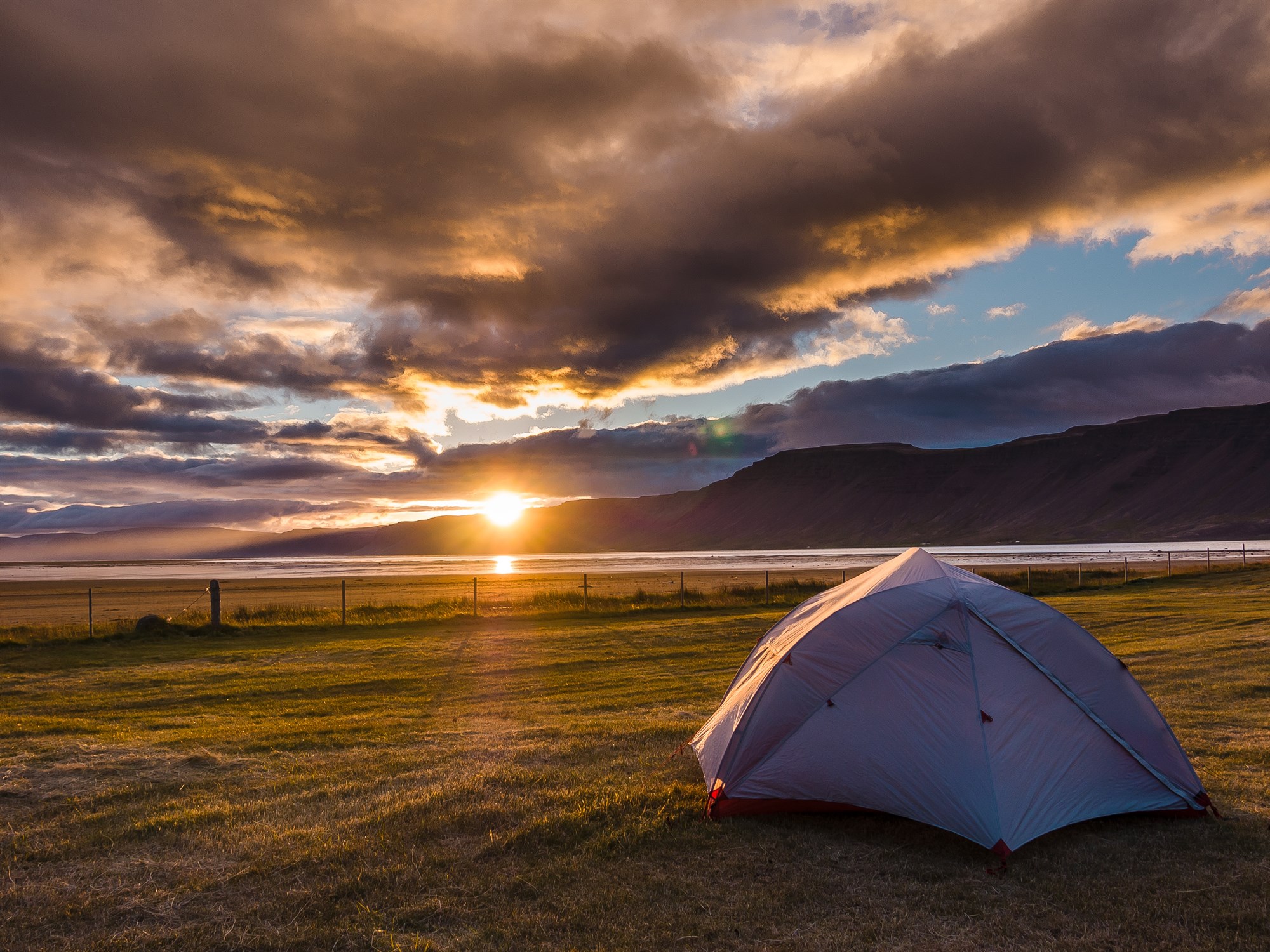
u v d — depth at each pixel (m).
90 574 110.50
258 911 5.23
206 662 17.31
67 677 15.48
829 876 5.76
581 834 6.54
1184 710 10.59
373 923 5.06
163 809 7.31
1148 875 5.72
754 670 8.41
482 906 5.33
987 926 5.02
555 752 9.18
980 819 6.02
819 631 7.55
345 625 24.66
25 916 5.14
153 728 10.95
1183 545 181.00
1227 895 5.38
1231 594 28.73
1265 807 6.99
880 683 6.95
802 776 6.85
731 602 31.05
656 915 5.18
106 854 6.20
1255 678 12.50
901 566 8.34
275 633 23.11
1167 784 6.71
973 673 6.78
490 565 130.75
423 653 18.33
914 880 5.71
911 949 4.75
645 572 74.44
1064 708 6.78
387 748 9.65
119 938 4.85
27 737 10.23
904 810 6.41
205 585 64.06
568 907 5.29
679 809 7.11
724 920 5.09
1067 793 6.35
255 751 9.51
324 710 12.18
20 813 7.21
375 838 6.41
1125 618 21.56
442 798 7.33
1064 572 44.44
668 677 14.95
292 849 6.21
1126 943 4.79
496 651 18.61
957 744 6.42
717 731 7.95
